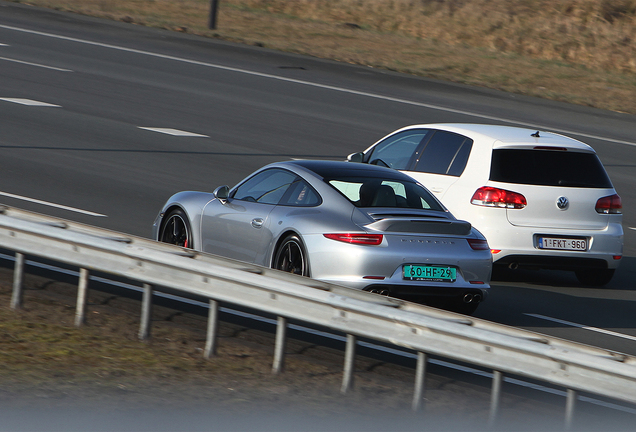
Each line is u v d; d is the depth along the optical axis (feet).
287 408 73.56
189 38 410.93
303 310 80.69
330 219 100.12
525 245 126.93
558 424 75.31
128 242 92.58
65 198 159.63
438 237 100.99
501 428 73.10
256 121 262.67
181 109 269.85
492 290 127.54
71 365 79.41
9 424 65.16
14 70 303.48
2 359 79.10
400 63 399.24
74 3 488.44
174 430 66.39
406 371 87.97
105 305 100.42
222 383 78.48
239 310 104.63
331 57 400.88
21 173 176.24
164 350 86.58
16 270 95.50
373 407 76.07
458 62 416.46
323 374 84.12
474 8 548.31
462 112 303.89
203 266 84.99
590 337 104.94
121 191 169.99
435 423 73.31
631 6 548.31
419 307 79.25
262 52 393.29
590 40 490.49
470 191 129.39
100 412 68.90
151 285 89.10
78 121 237.66
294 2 563.48
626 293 132.46
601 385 66.69
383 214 100.48
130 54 357.41
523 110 318.04
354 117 281.54
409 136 144.87
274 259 103.96
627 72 450.71
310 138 245.86
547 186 128.88
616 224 132.16
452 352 73.26
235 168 201.26
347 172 108.37
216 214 113.39
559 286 134.00
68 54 344.49
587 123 305.73
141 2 517.96
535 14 537.65
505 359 71.15
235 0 563.89
